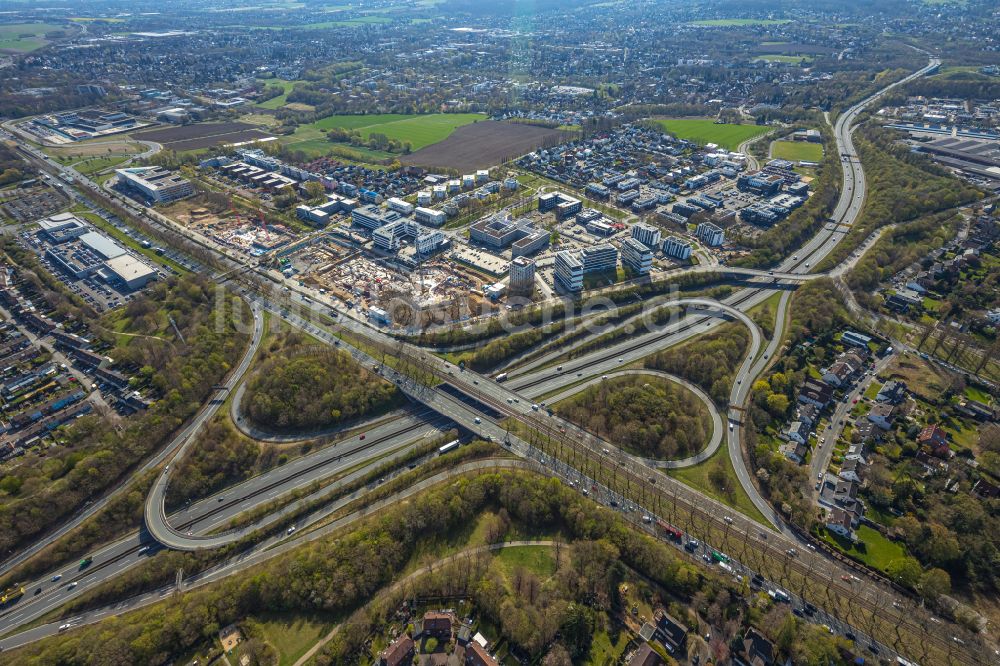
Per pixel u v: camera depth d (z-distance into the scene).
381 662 188.25
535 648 192.12
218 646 197.88
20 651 196.50
